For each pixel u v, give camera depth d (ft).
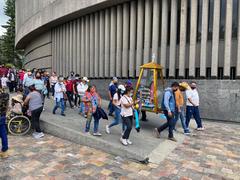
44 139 24.02
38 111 24.32
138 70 44.19
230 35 35.14
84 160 18.84
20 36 86.69
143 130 27.63
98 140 21.34
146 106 28.30
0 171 16.42
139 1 43.78
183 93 34.81
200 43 38.50
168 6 41.45
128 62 46.83
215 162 19.17
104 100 49.37
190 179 16.10
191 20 38.04
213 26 36.32
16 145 21.85
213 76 36.50
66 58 61.77
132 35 45.19
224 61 35.70
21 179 15.38
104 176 16.17
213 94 35.50
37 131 24.66
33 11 76.95
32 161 18.25
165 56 40.91
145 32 43.01
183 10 38.75
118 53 47.52
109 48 49.85
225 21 35.86
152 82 28.22
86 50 54.44
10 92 50.62
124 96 21.30
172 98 24.35
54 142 23.13
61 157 19.25
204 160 19.54
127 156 19.49
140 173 16.83
